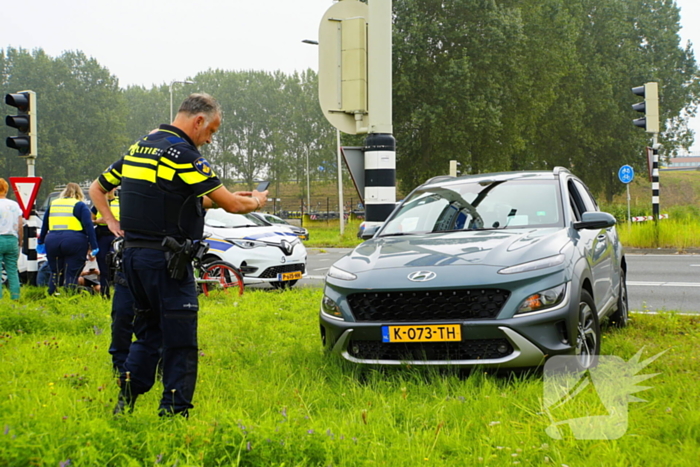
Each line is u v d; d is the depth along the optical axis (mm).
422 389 4355
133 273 3812
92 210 9469
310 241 30297
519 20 38938
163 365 3830
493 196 6273
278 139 109000
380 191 7559
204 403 4148
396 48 37562
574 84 50000
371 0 7480
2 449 2709
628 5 62625
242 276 10641
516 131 41906
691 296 9820
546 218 5844
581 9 52312
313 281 13445
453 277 4680
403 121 39656
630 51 56969
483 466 3094
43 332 6859
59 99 92250
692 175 104625
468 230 5914
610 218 5668
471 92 38812
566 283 4711
